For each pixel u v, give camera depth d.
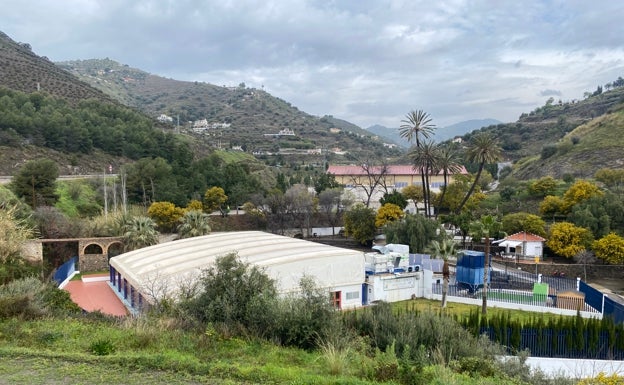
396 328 18.17
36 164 61.59
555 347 24.84
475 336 22.48
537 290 40.31
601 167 97.06
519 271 53.59
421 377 12.43
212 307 16.45
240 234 48.03
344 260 36.75
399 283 41.91
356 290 37.69
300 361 13.47
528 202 82.06
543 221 63.94
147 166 79.00
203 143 137.25
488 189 110.00
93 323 16.50
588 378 16.36
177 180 82.75
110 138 96.38
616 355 24.66
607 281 53.59
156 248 42.97
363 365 13.16
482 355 16.88
